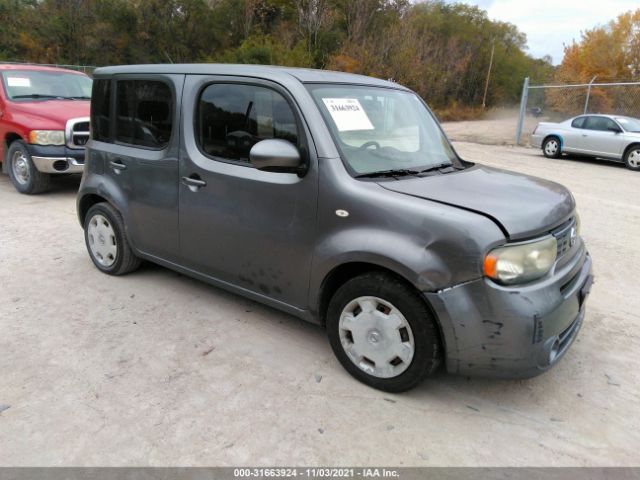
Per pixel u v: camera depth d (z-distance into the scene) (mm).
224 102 3498
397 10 37188
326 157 3002
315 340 3643
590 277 3197
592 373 3324
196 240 3793
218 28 37375
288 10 36969
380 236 2793
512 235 2594
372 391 3049
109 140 4410
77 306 4090
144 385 3059
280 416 2803
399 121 3668
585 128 14250
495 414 2879
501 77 51031
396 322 2859
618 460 2547
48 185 7848
